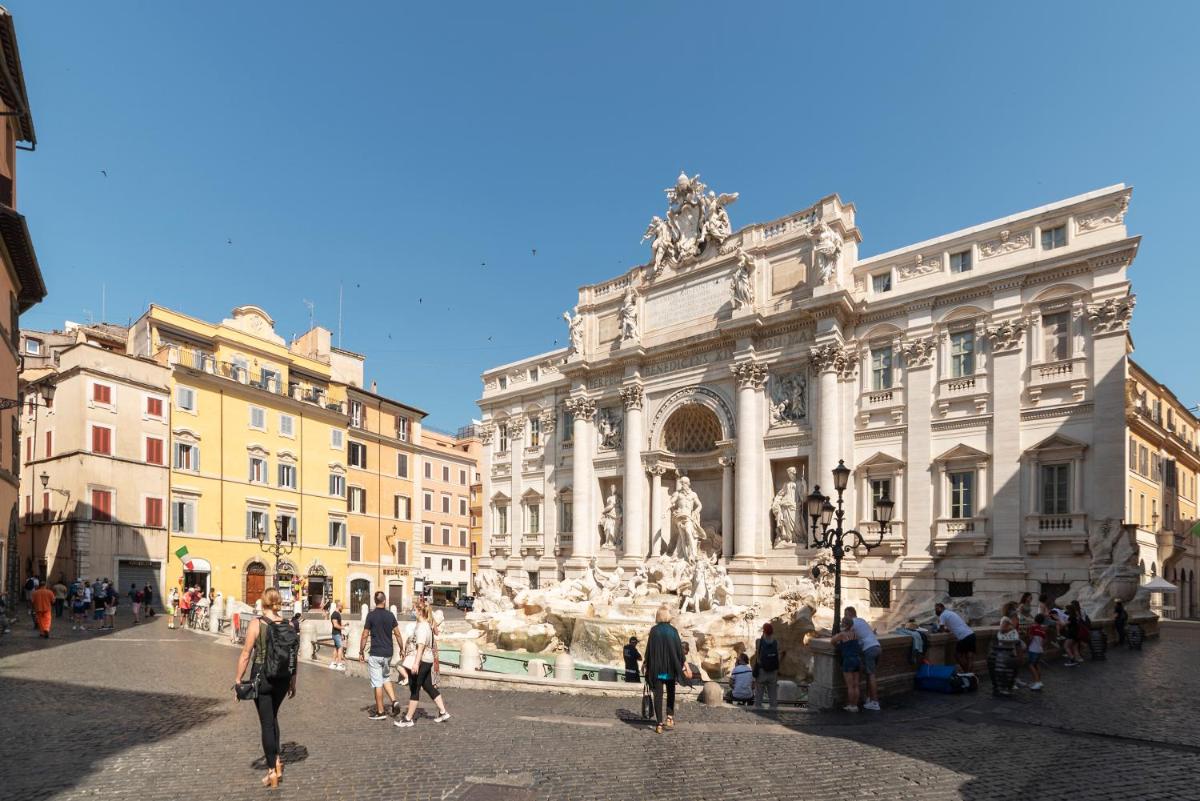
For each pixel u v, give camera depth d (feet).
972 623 107.45
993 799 34.14
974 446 118.01
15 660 78.64
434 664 51.08
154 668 75.56
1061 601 99.09
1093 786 35.86
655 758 41.16
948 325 123.85
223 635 113.91
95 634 110.42
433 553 271.28
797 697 63.82
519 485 199.21
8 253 103.30
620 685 65.62
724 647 108.06
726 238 154.92
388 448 247.09
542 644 127.13
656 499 160.15
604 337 177.27
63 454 163.32
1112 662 76.59
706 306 156.25
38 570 166.81
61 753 41.16
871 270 134.72
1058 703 55.98
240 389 195.62
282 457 205.77
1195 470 183.42
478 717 52.95
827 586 120.98
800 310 134.62
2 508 102.83
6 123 99.66
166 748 42.52
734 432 147.13
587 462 175.22
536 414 198.49
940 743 44.37
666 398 159.74
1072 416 109.19
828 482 130.00
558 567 182.70
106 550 160.97
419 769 38.37
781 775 37.91
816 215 139.95
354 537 229.66
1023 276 115.14
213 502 186.09
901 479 125.18
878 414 129.49
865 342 132.67
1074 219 112.47
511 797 33.99
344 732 46.96
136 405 170.30
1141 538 134.21
